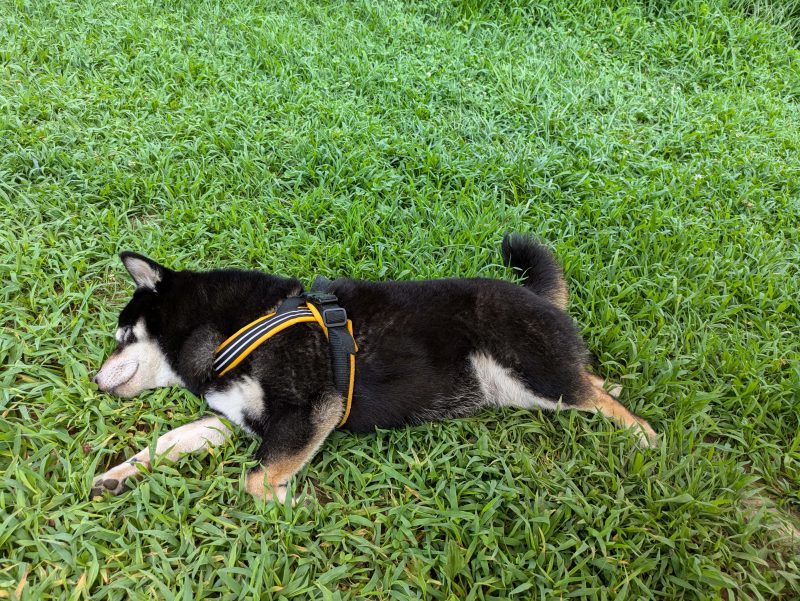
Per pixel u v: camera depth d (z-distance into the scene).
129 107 1.36
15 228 1.04
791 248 1.21
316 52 1.63
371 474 0.79
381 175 1.25
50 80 1.38
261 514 0.73
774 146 1.48
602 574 0.72
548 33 1.85
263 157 1.28
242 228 1.11
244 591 0.66
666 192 1.28
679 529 0.74
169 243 1.07
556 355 0.86
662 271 1.12
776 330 1.02
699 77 1.76
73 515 0.69
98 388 0.84
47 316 0.90
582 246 1.16
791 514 0.81
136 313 0.88
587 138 1.43
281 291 0.89
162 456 0.76
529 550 0.72
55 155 1.17
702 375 0.95
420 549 0.72
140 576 0.66
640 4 1.96
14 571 0.65
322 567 0.70
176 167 1.23
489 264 1.11
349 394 0.82
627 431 0.84
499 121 1.50
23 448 0.76
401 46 1.74
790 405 0.90
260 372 0.80
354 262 1.10
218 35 1.65
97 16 1.64
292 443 0.78
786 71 1.81
